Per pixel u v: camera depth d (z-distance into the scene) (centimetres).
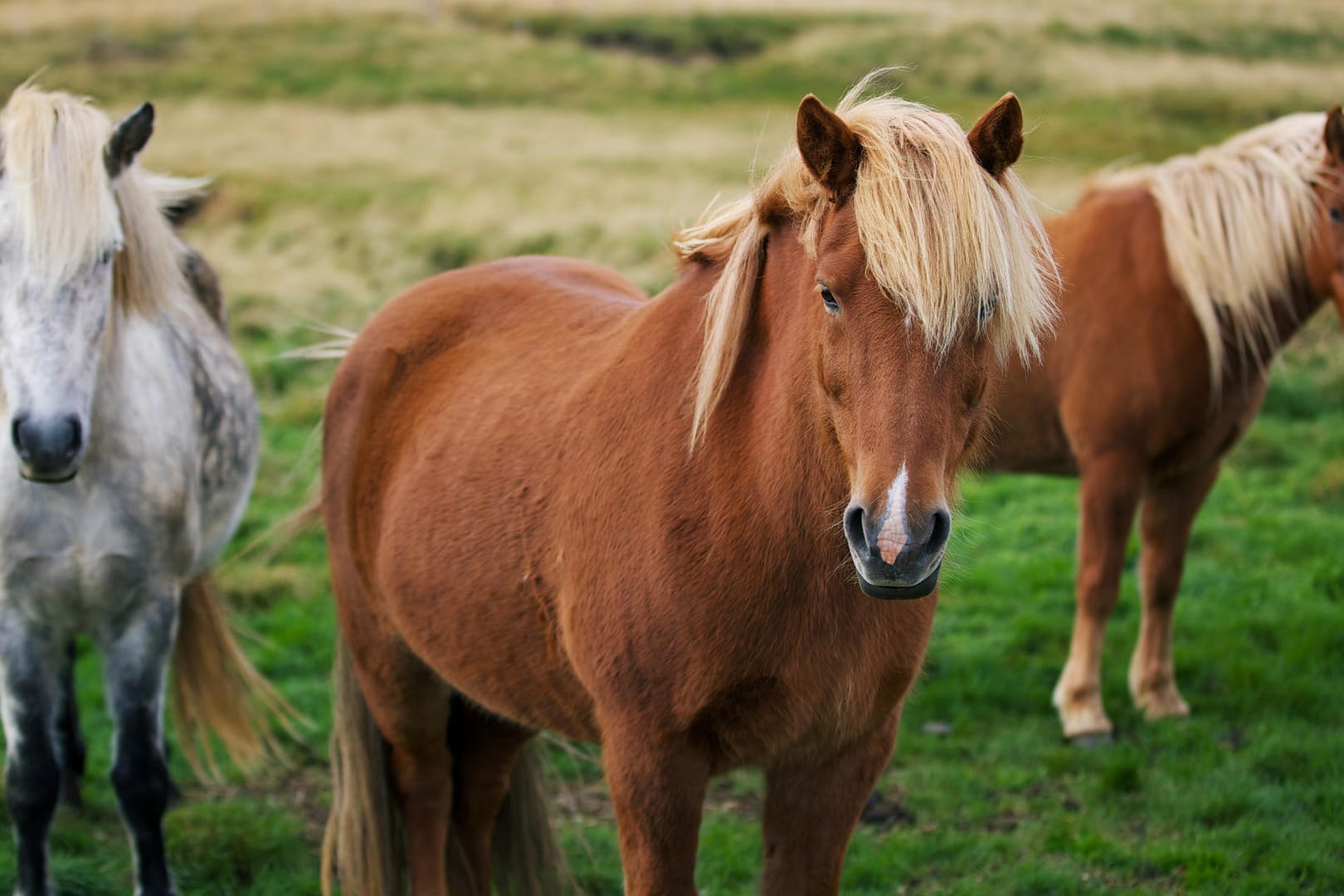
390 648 313
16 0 3672
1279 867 369
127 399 346
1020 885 363
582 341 279
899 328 187
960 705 488
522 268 335
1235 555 637
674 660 225
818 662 221
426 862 315
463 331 317
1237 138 477
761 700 225
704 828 403
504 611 263
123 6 3581
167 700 500
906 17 3353
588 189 1575
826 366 199
